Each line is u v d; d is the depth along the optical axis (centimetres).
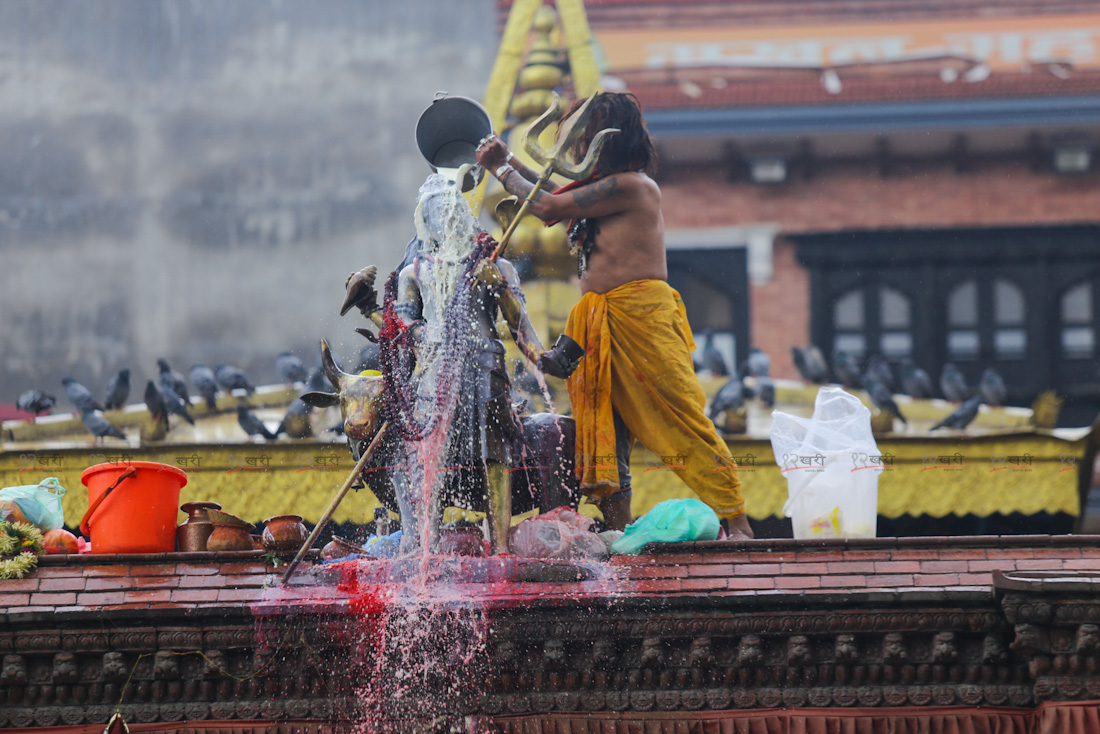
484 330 1562
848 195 4819
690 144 4819
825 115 4794
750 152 4819
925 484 2775
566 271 2739
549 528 1511
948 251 4769
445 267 1564
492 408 1540
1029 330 4716
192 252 4306
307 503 2495
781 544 1501
